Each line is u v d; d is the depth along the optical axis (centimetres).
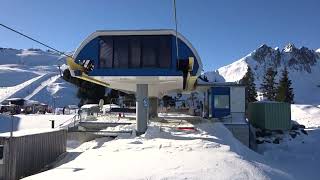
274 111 4128
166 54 2845
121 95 8669
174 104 7631
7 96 10056
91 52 2892
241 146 2967
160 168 1712
